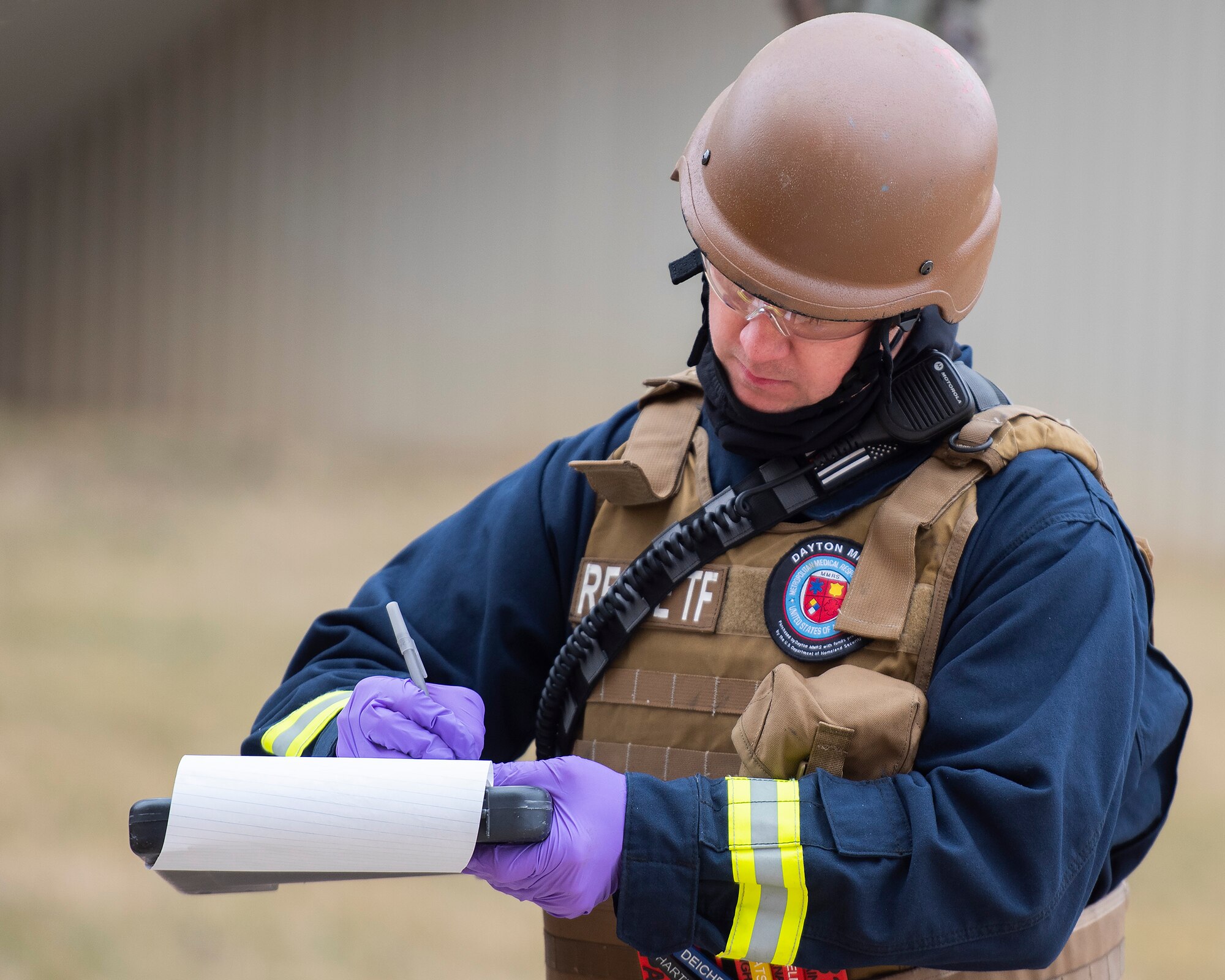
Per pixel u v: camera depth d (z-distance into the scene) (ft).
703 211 16.15
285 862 13.92
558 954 18.06
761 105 15.71
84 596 86.43
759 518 16.84
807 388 16.26
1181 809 60.70
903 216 15.37
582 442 19.45
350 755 16.14
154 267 161.27
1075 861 14.42
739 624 16.72
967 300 16.25
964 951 14.17
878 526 16.31
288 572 94.89
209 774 13.97
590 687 17.52
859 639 16.12
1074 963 17.24
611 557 17.97
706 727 16.69
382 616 19.17
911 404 16.57
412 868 13.99
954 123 15.70
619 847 14.39
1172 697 17.83
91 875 50.85
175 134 159.33
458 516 20.25
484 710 17.57
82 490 114.93
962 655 15.34
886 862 14.15
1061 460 16.42
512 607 18.75
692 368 19.39
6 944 44.52
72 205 162.50
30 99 148.46
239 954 45.80
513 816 13.96
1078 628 15.03
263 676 73.00
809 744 14.88
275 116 156.76
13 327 164.35
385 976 44.37
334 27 154.20
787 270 15.49
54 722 64.23
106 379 162.50
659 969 16.92
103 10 136.26
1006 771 14.34
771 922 14.28
